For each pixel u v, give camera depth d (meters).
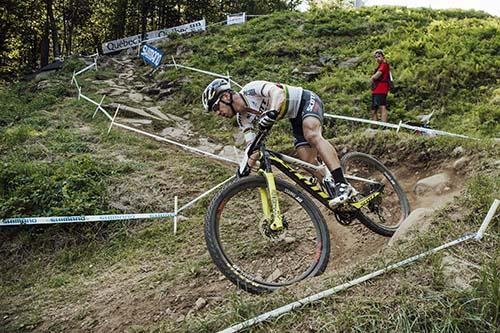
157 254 4.90
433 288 2.35
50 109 10.55
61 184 6.03
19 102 11.53
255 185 3.04
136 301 3.85
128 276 4.50
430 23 15.26
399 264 2.56
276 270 3.90
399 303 2.27
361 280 2.50
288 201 4.89
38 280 4.88
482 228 2.81
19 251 5.35
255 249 4.24
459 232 2.90
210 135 9.44
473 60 10.94
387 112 9.47
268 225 2.96
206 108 3.43
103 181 6.28
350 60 12.73
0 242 5.48
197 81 12.11
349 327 2.16
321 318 2.25
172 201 6.00
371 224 3.78
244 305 2.52
